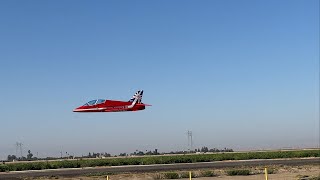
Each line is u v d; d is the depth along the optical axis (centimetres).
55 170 8044
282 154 11950
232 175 6009
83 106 6381
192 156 11788
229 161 10475
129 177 5903
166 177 5822
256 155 11881
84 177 5981
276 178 5259
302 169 6750
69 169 8381
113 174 6353
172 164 9562
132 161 10506
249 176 5762
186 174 6022
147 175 6072
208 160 11325
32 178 5925
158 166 8500
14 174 6875
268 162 8925
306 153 11981
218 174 6141
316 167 7125
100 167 9062
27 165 9281
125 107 6438
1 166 8988
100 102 6378
